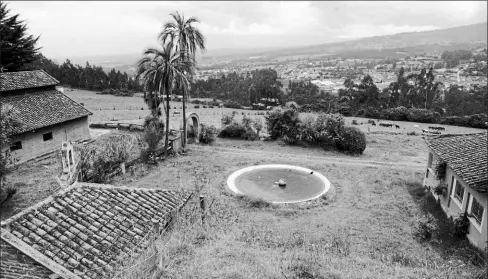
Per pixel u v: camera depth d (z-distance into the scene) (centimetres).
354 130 3566
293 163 3059
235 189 2391
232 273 948
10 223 894
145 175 2619
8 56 4778
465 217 1733
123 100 7725
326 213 2073
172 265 991
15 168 2647
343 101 7719
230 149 3541
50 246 875
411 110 6038
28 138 2878
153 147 2931
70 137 3338
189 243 1167
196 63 3438
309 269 1016
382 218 2020
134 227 1058
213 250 1145
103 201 1118
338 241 1667
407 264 1384
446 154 2080
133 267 892
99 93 8619
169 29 3133
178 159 3081
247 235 1503
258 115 6075
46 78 3481
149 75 2931
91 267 859
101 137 3700
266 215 2014
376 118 6178
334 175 2772
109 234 991
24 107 3056
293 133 3744
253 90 8494
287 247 1396
